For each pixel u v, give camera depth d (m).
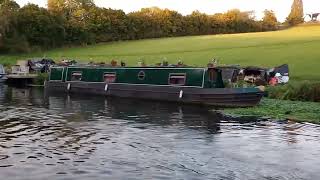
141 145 18.14
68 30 107.31
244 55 60.44
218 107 31.12
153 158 16.06
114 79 40.34
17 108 30.25
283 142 18.83
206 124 23.41
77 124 23.25
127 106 32.03
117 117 26.06
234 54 62.28
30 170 14.43
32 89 48.38
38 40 98.06
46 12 103.62
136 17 127.31
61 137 19.66
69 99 37.44
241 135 20.34
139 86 37.88
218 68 34.94
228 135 20.33
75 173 14.14
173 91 35.22
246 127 22.41
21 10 100.56
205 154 16.70
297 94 33.03
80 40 109.62
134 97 38.22
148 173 14.19
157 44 91.56
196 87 34.12
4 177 13.70
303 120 24.28
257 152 17.06
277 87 35.31
